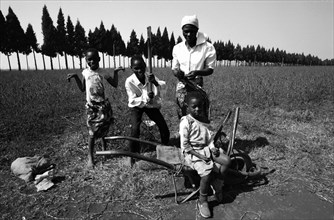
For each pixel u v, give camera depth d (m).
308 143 4.79
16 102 7.86
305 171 3.81
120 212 2.96
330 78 15.16
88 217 2.88
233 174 3.42
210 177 2.90
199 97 3.08
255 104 8.11
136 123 4.18
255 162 4.06
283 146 4.66
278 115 6.91
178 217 2.88
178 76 3.78
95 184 3.55
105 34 50.66
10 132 5.29
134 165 4.05
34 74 23.69
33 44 46.06
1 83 13.09
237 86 11.12
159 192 3.35
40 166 3.77
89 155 4.08
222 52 82.25
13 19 41.56
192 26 3.73
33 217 2.88
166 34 60.31
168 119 6.68
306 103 8.16
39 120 6.20
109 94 9.57
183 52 4.12
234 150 3.64
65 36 48.50
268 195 3.26
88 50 3.96
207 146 3.19
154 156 4.48
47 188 3.40
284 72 25.23
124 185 3.48
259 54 96.44
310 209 2.96
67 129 5.80
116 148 4.68
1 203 3.12
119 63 55.88
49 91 10.21
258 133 5.46
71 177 3.73
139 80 4.09
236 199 3.19
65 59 50.09
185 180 3.53
